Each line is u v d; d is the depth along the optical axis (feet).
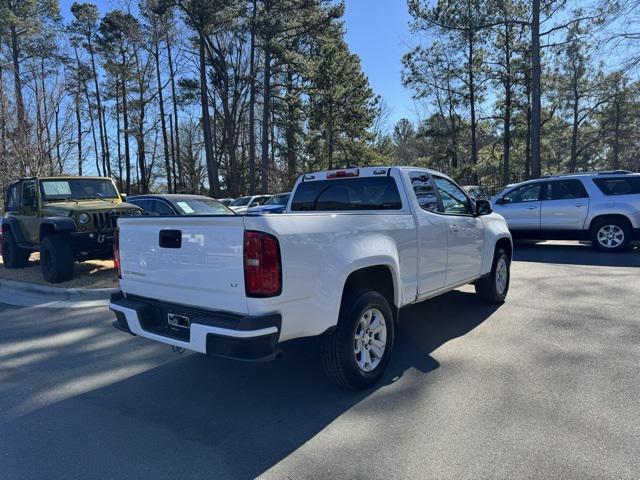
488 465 9.23
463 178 116.98
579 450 9.63
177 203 37.81
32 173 52.34
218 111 125.90
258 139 134.92
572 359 14.56
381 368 13.48
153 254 12.71
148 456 10.00
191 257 11.64
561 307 20.74
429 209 16.63
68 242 27.84
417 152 181.16
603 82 114.42
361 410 11.80
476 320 19.19
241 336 10.18
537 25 68.80
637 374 13.29
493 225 21.02
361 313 12.52
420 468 9.23
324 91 104.47
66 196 31.86
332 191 17.67
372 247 12.97
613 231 35.19
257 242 10.34
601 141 157.69
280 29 86.74
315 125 109.19
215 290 11.14
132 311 12.94
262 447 10.24
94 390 13.65
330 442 10.33
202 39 103.55
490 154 134.31
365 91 108.99
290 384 13.64
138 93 136.36
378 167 16.31
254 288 10.39
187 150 149.38
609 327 17.62
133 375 14.74
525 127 116.16
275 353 10.56
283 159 130.11
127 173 144.97
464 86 114.52
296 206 18.90
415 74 113.60
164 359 16.10
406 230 14.61
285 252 10.69
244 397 12.86
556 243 43.27
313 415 11.64
